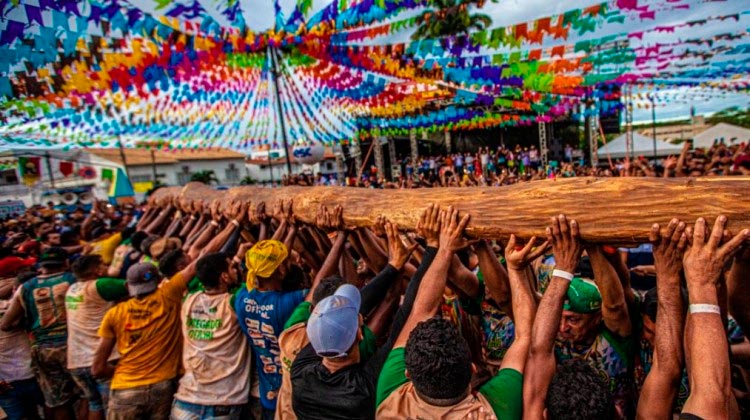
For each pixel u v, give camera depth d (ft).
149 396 9.32
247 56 17.69
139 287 9.59
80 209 37.04
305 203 9.75
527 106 37.76
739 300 4.87
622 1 12.50
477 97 31.12
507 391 4.51
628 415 5.94
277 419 6.95
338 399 5.28
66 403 12.69
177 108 22.40
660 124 106.52
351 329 5.31
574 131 78.64
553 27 13.50
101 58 12.82
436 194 7.16
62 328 12.54
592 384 4.33
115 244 19.27
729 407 3.69
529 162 60.34
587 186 5.32
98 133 23.22
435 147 81.92
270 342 7.95
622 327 5.68
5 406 12.44
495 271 6.40
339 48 16.85
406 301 6.10
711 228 4.31
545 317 5.00
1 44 9.06
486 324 7.62
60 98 16.55
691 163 24.50
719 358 3.79
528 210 5.72
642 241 4.89
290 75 21.30
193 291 9.45
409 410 4.52
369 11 12.71
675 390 4.45
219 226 13.33
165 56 13.96
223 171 126.41
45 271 12.63
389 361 5.19
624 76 31.09
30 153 31.14
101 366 9.62
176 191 18.42
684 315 4.64
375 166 64.34
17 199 59.06
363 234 8.73
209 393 8.61
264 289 8.19
